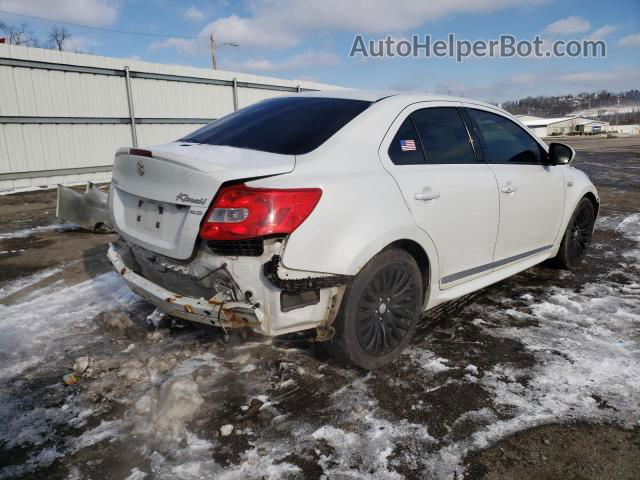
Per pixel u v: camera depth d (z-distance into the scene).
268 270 2.11
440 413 2.29
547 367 2.72
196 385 2.35
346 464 1.95
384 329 2.63
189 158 2.21
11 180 11.52
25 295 3.81
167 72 14.63
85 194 6.06
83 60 12.49
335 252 2.26
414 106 2.98
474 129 3.34
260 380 2.55
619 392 2.47
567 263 4.43
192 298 2.34
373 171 2.55
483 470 1.93
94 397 2.39
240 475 1.88
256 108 3.23
